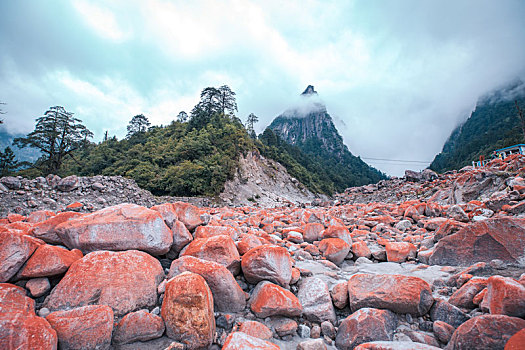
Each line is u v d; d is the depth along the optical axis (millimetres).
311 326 2910
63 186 15180
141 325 2404
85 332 2225
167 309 2512
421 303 2766
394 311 2824
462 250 4254
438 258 4500
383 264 4844
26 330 1967
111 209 3764
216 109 77000
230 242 3766
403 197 19781
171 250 4094
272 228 7402
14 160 39875
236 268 3668
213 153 50469
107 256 3008
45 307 2586
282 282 3387
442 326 2500
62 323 2227
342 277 4164
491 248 3971
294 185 61812
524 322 2031
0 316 2031
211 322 2541
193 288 2535
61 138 40562
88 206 12078
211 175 42062
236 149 53250
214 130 59688
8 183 13305
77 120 42062
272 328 2785
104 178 18297
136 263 3062
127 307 2695
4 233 2863
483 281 2936
